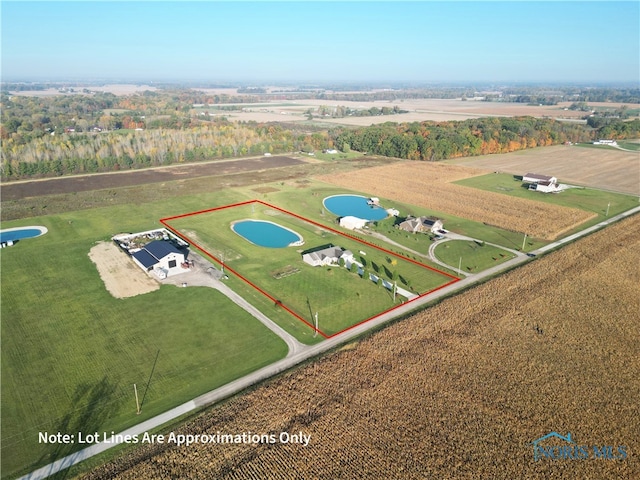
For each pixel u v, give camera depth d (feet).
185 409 138.00
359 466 117.91
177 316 189.78
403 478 114.73
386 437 127.24
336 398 142.10
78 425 130.93
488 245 277.85
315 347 170.60
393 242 280.92
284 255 257.14
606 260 250.78
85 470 115.75
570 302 204.03
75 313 190.80
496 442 126.31
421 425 131.54
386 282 225.15
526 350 168.04
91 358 161.27
